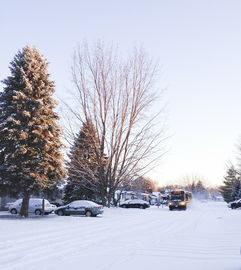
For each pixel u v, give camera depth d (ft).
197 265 32.24
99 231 62.39
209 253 39.09
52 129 97.40
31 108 95.86
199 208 207.92
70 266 30.78
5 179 92.32
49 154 96.68
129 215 119.85
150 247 43.24
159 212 142.31
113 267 30.78
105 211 125.18
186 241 49.55
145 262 33.40
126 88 126.11
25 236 50.65
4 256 34.68
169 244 46.21
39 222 78.07
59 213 115.14
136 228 70.03
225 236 56.18
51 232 57.41
